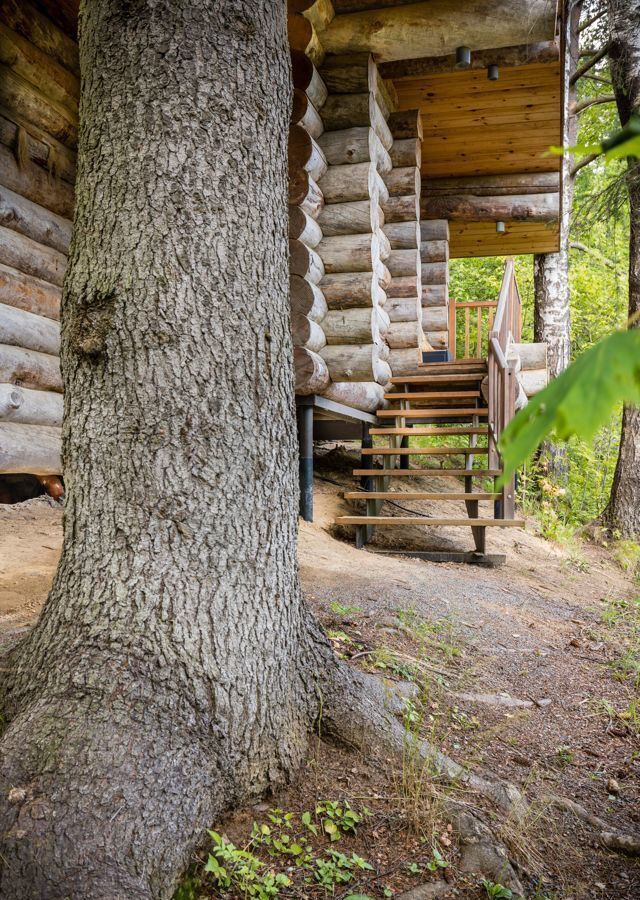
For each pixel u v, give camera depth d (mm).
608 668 4547
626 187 9969
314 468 9805
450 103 9227
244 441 2529
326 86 7559
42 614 2580
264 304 2615
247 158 2570
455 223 11711
